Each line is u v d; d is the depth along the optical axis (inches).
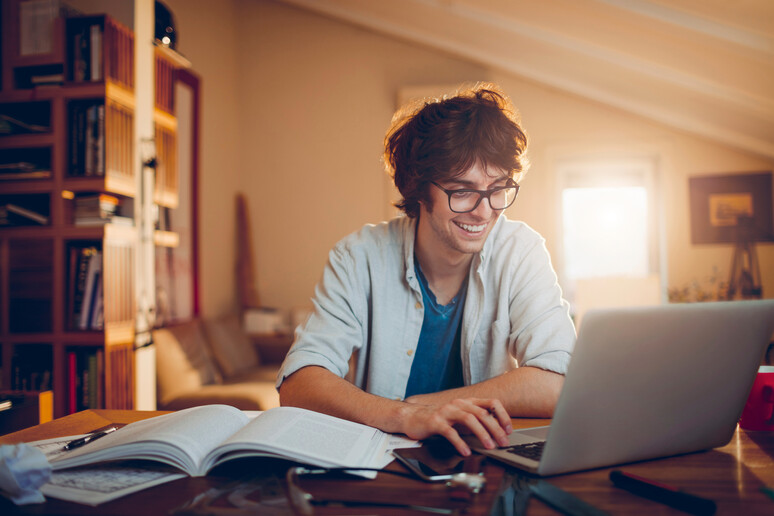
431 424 32.9
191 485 27.3
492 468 29.2
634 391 27.9
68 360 94.0
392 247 51.9
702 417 31.0
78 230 93.8
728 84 135.2
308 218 198.4
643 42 127.6
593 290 113.0
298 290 197.5
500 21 146.5
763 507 24.0
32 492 24.9
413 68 195.2
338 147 197.8
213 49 181.3
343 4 184.7
